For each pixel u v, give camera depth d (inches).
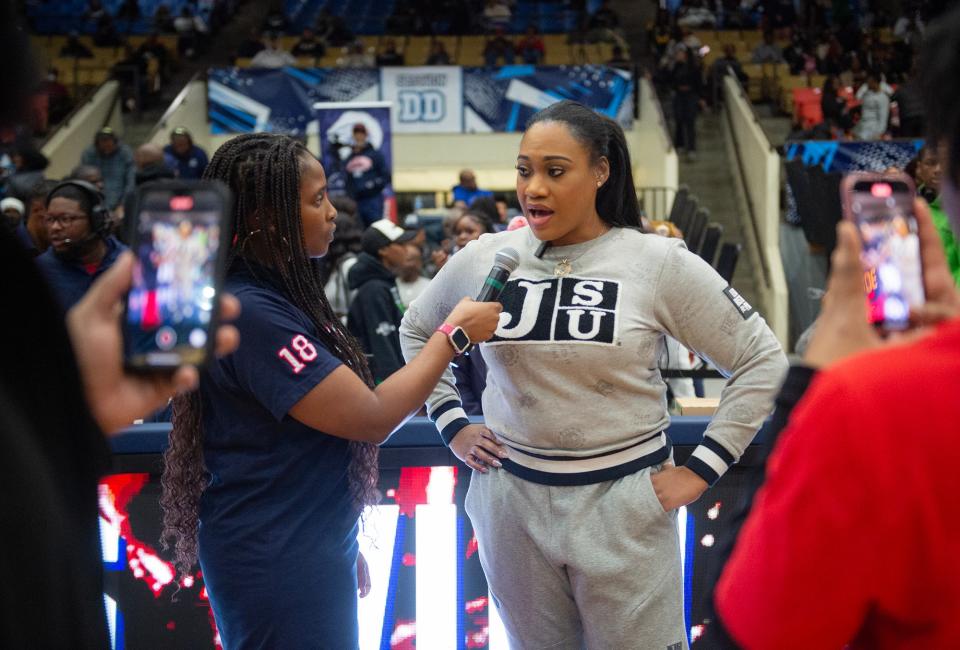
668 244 91.7
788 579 43.6
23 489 37.0
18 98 38.5
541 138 89.4
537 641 94.1
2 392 37.8
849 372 44.0
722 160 624.7
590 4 835.4
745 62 721.0
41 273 40.5
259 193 84.2
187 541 88.1
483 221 231.5
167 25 760.3
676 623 90.8
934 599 43.1
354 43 700.7
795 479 43.9
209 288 49.8
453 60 727.7
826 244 466.9
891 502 42.2
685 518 109.2
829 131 591.8
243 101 623.8
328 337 87.7
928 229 50.7
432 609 109.0
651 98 597.0
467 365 131.2
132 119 653.9
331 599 85.0
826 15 765.3
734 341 90.3
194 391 84.9
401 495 108.4
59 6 781.9
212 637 107.7
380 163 433.1
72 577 39.2
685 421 108.2
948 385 42.7
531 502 91.4
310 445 84.4
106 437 43.1
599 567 88.4
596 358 88.3
